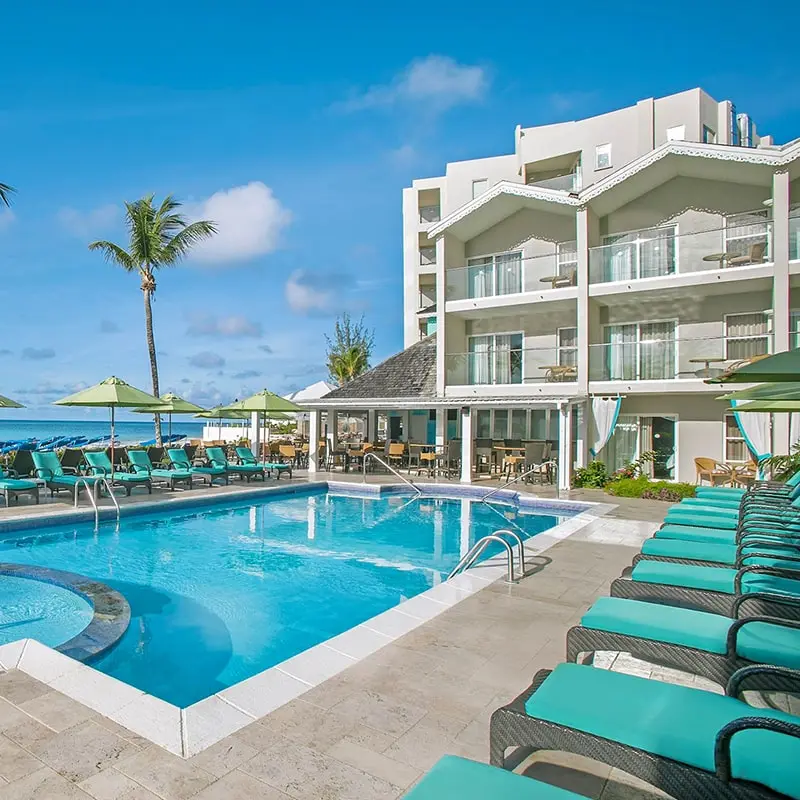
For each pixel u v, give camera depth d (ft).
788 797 8.12
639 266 64.69
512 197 72.95
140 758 11.14
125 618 21.43
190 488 58.08
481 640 17.89
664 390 61.36
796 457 44.55
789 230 56.54
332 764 11.18
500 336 78.59
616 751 9.30
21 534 39.22
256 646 22.27
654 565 19.80
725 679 12.82
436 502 58.03
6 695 13.43
